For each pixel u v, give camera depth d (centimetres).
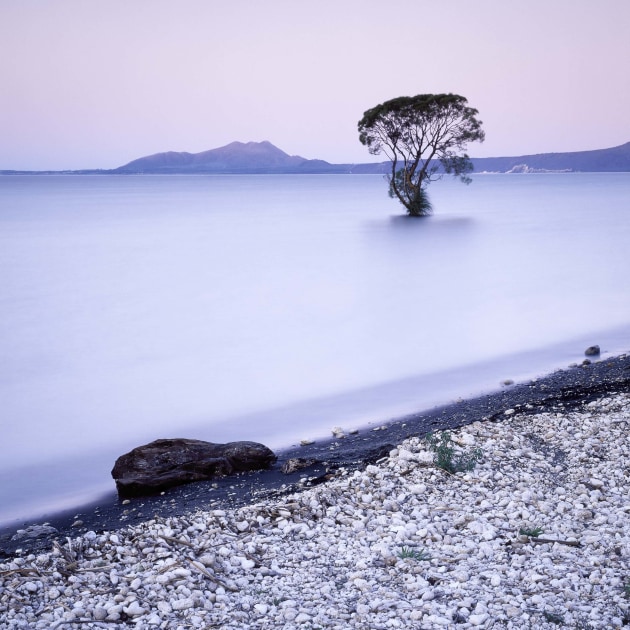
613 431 1315
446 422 1542
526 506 973
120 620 683
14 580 771
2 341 2748
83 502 1216
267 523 957
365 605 698
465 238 6494
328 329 2873
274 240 6544
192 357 2456
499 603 694
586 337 2531
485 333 2680
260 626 666
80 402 1962
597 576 745
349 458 1298
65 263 5038
